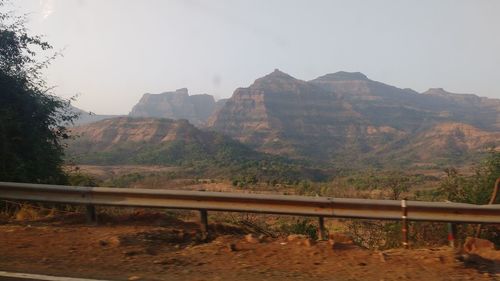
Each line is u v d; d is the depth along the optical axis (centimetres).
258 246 716
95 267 618
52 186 829
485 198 1037
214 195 761
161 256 672
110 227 817
